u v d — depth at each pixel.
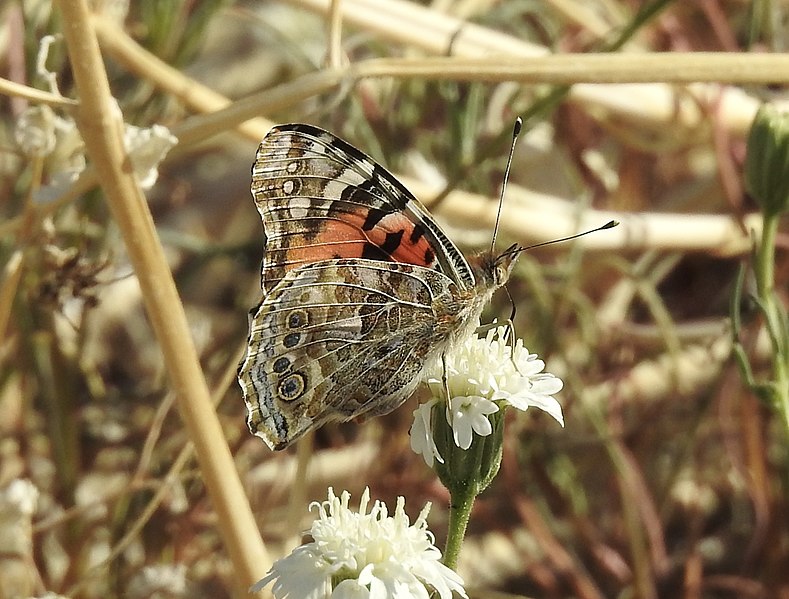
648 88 0.48
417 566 0.37
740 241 0.49
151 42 0.47
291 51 0.49
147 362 0.49
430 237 0.40
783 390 0.41
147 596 0.44
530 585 0.49
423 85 0.50
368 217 0.40
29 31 0.47
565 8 0.50
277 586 0.37
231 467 0.40
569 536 0.49
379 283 0.40
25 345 0.46
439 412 0.39
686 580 0.48
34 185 0.42
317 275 0.40
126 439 0.47
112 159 0.39
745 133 0.49
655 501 0.49
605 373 0.50
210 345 0.48
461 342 0.39
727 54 0.42
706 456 0.49
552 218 0.48
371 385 0.40
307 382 0.40
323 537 0.37
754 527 0.49
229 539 0.40
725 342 0.50
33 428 0.47
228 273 0.50
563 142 0.50
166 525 0.46
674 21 0.51
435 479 0.48
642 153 0.51
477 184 0.49
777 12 0.52
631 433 0.49
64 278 0.43
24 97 0.39
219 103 0.45
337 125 0.49
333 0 0.42
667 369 0.50
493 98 0.50
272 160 0.39
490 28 0.51
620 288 0.50
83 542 0.45
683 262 0.51
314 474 0.47
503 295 0.49
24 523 0.42
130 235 0.39
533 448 0.48
